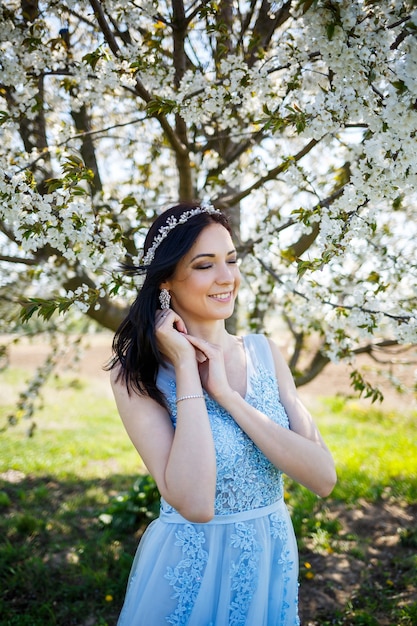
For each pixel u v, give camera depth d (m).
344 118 1.84
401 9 1.58
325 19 1.55
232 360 1.86
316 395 9.65
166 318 1.72
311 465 1.63
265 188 3.14
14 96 2.30
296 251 2.97
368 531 4.04
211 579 1.66
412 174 1.75
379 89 1.71
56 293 3.84
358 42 1.58
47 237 2.06
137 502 4.18
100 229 2.30
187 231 1.70
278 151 2.86
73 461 6.12
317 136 1.85
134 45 2.27
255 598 1.66
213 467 1.51
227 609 1.64
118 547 3.82
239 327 4.32
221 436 1.66
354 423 7.84
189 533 1.67
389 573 3.44
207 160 3.38
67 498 4.89
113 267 2.31
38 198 1.99
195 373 1.62
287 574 1.75
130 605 1.74
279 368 1.94
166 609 1.66
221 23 2.19
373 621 2.92
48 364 4.71
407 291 2.66
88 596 3.26
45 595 3.24
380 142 1.69
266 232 2.72
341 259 2.00
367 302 2.33
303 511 4.27
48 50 2.20
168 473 1.52
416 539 3.79
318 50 1.67
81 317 4.89
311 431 1.80
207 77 2.63
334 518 4.23
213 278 1.72
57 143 2.50
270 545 1.73
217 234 1.73
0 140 2.56
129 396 1.70
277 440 1.62
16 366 13.23
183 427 1.54
